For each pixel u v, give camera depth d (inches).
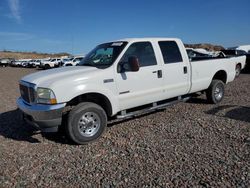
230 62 318.7
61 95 178.9
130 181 135.0
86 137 189.2
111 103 202.5
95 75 193.6
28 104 194.1
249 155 159.2
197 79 272.2
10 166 158.1
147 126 225.1
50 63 1638.8
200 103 304.7
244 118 235.5
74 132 184.7
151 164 152.7
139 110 227.5
